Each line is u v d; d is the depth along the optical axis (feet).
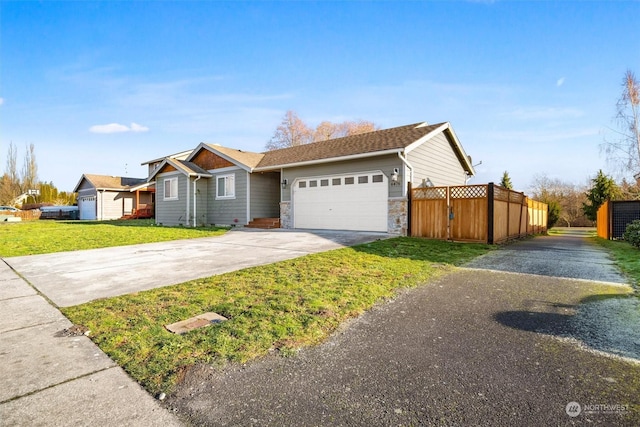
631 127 64.44
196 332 10.67
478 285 16.96
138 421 6.52
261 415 6.77
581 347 9.77
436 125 45.39
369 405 7.11
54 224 61.41
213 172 59.31
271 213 57.16
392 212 38.96
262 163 54.08
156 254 26.50
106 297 14.65
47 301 14.06
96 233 42.42
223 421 6.57
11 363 8.73
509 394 7.45
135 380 7.99
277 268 20.29
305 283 16.70
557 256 26.25
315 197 46.55
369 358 9.21
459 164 53.72
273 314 12.30
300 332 10.83
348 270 19.74
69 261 23.45
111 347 9.67
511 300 14.40
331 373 8.43
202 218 59.77
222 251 27.96
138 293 15.06
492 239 33.06
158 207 65.41
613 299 14.40
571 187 113.60
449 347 9.87
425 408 6.98
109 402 7.11
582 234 66.54
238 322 11.51
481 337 10.57
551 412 6.80
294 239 35.78
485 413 6.79
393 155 38.83
